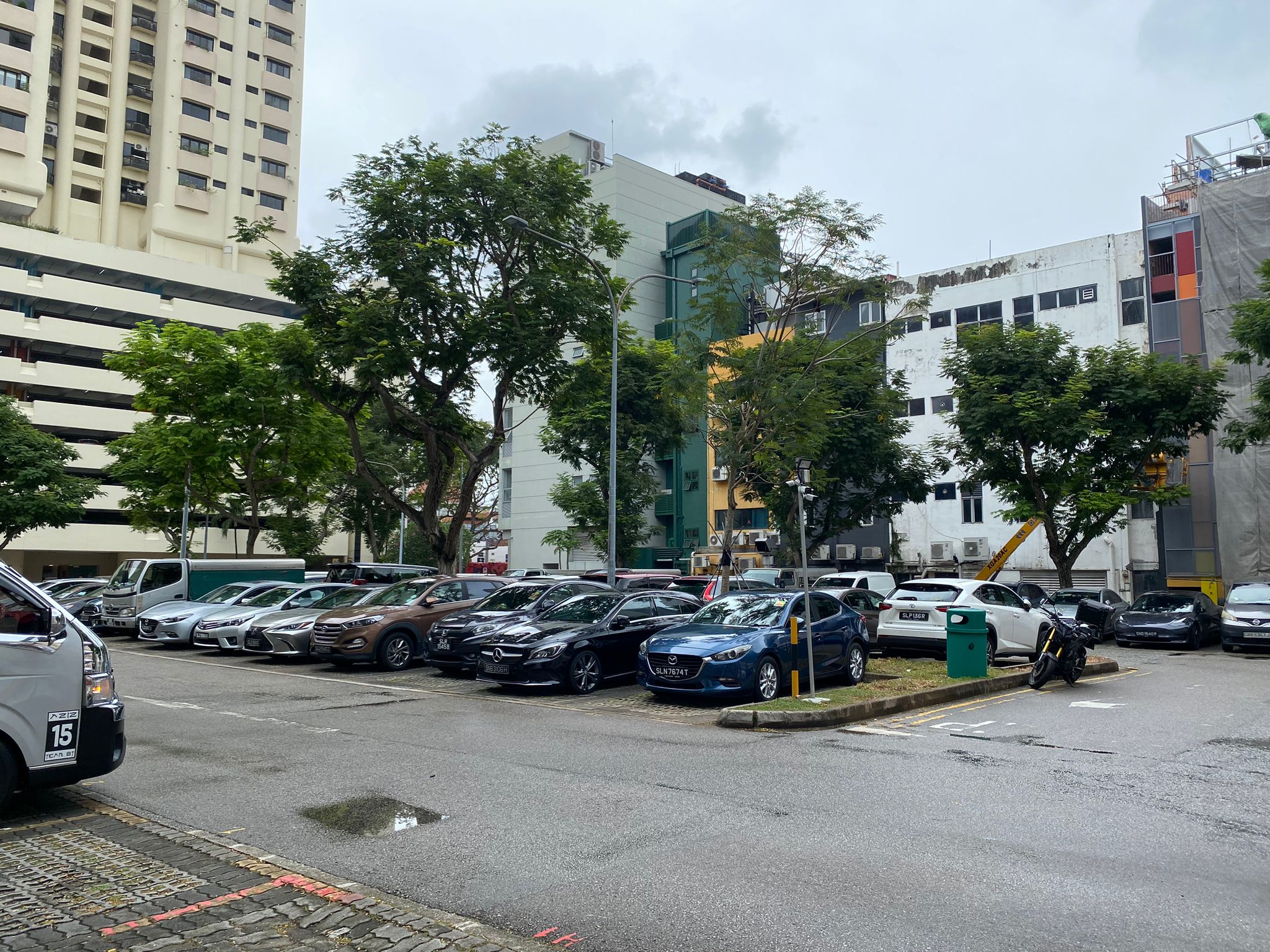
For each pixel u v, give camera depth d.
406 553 61.88
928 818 6.09
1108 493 26.73
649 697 12.47
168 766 7.84
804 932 4.16
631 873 4.99
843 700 10.77
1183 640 22.02
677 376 19.94
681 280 21.30
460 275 21.12
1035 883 4.79
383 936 4.19
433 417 21.27
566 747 8.73
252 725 10.02
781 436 19.94
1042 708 11.35
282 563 24.94
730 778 7.30
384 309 20.17
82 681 6.17
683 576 22.66
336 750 8.55
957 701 12.08
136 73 55.75
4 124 48.41
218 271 53.41
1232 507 29.44
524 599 15.95
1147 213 34.28
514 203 20.47
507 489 61.31
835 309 27.09
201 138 56.56
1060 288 38.91
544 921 4.35
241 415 25.75
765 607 12.73
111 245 52.19
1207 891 4.68
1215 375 26.59
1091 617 21.61
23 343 47.59
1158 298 33.75
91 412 47.69
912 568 41.34
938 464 31.69
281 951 4.05
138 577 22.67
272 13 60.78
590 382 22.78
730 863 5.14
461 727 9.93
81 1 53.62
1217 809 6.34
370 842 5.63
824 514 32.19
